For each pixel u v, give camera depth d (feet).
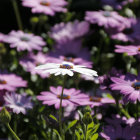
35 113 2.24
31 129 2.31
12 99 2.24
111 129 2.09
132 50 2.19
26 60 2.67
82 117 2.04
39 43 2.68
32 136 2.22
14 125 2.19
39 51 2.83
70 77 1.97
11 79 2.40
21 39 2.67
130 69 2.51
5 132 2.36
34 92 2.60
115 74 2.19
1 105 2.21
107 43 2.87
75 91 2.20
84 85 2.62
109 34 2.69
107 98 2.28
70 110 2.23
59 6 2.77
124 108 2.28
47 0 2.77
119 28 2.69
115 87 2.08
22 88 2.57
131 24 2.72
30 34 2.72
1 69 2.58
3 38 2.68
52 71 1.90
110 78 2.16
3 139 2.34
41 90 2.58
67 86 2.60
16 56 2.86
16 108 2.18
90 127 2.00
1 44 2.82
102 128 2.10
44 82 2.66
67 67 1.93
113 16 2.75
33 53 2.79
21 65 2.68
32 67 2.63
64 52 2.84
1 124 2.37
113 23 2.70
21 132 2.28
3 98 2.23
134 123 2.10
